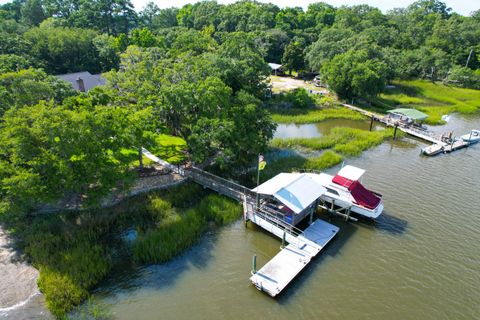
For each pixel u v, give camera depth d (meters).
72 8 102.81
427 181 41.34
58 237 27.33
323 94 81.81
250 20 126.88
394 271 26.53
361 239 30.36
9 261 25.41
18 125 27.06
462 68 96.94
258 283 24.12
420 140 57.12
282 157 46.31
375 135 56.66
